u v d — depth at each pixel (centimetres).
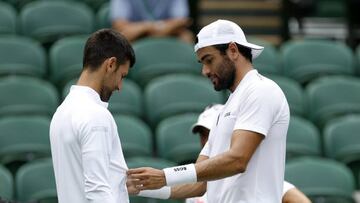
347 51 3331
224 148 1617
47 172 2455
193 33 3697
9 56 3088
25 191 2430
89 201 1462
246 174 1597
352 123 2859
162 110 2911
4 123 2669
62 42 3133
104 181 1465
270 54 3238
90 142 1470
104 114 1494
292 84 3014
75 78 3038
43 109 2853
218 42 1605
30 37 3375
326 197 2564
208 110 1809
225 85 1623
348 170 2656
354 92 3064
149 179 1551
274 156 1600
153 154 2738
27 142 2661
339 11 4072
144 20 3350
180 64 3159
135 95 2925
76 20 3431
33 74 3075
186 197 1747
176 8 3369
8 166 2639
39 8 3412
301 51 3272
